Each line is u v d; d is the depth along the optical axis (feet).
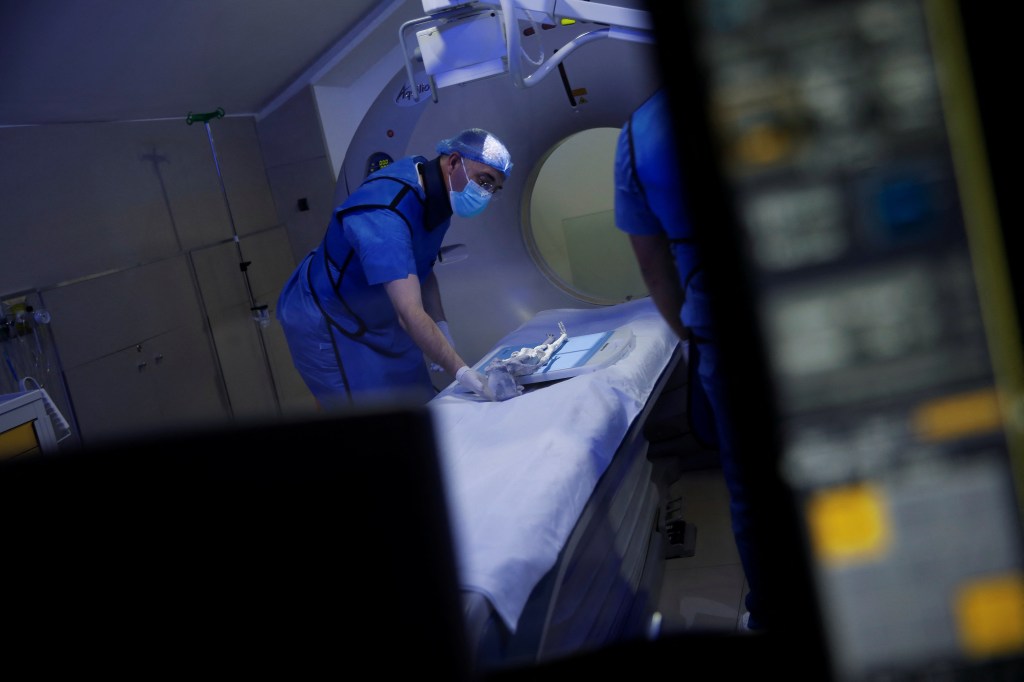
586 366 7.13
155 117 11.96
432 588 1.61
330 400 9.43
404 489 1.59
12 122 10.20
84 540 1.61
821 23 2.90
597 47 9.00
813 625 3.14
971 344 2.99
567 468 5.39
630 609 5.78
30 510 1.61
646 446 7.49
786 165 2.99
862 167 2.97
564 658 3.28
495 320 10.57
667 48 2.96
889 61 2.89
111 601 1.63
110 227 11.34
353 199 8.25
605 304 10.11
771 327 3.07
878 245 3.00
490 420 6.37
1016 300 2.93
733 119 2.99
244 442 1.60
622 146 4.93
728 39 2.94
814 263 3.02
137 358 11.55
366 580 1.61
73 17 9.20
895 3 2.86
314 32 12.00
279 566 1.61
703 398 4.88
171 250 12.23
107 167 11.34
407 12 12.33
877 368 3.07
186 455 1.60
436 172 8.32
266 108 13.21
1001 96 2.81
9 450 8.29
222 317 12.94
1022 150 2.82
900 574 3.16
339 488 1.59
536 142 9.73
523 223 10.21
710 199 3.02
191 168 12.47
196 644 1.64
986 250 2.93
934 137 2.90
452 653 1.63
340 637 1.63
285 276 13.92
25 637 1.64
